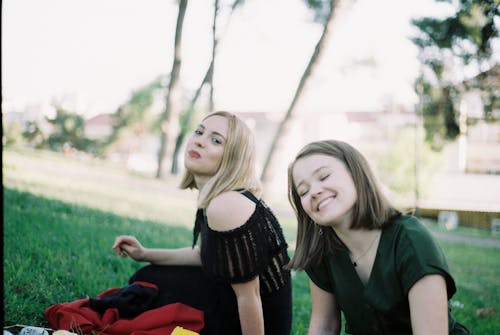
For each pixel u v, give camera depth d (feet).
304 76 30.68
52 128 45.75
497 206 34.65
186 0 35.91
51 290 8.98
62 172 26.37
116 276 10.71
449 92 32.71
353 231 6.14
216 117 7.53
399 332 6.06
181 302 7.46
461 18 29.81
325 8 35.58
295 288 12.39
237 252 6.68
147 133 49.19
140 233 15.98
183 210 22.75
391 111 36.40
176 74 36.52
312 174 6.01
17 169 23.15
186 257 8.04
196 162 7.43
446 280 5.70
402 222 5.99
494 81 31.50
